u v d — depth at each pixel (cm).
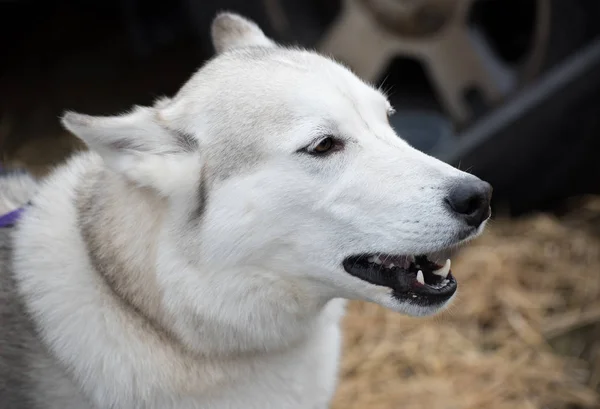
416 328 400
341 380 378
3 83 597
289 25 443
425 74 475
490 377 372
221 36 299
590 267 421
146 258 248
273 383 265
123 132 244
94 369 247
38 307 250
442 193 234
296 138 240
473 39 426
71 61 619
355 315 410
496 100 432
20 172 320
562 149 416
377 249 240
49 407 256
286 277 250
